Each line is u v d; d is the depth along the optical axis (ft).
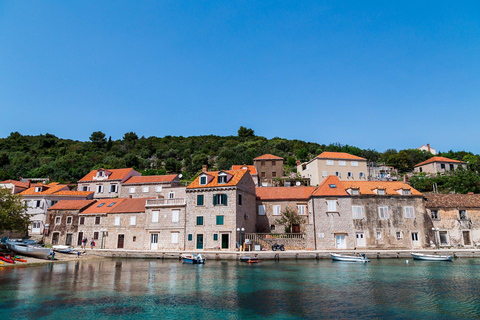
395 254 151.43
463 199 185.57
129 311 68.74
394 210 171.63
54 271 115.24
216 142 539.29
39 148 473.67
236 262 138.72
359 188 174.91
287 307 71.56
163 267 126.21
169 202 175.83
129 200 198.59
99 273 111.86
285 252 148.05
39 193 215.31
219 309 70.33
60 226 195.62
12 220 151.33
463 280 99.45
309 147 441.68
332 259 143.64
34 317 64.34
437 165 305.53
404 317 65.05
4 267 121.70
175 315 66.28
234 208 161.99
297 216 182.80
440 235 176.76
